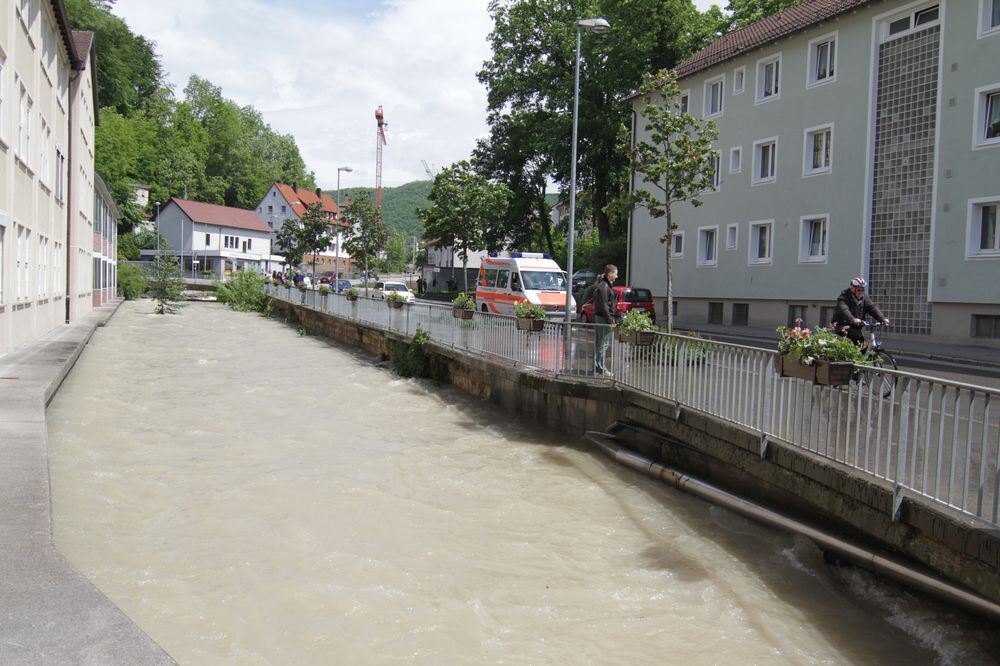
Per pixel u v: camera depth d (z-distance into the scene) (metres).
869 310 11.28
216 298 59.59
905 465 5.96
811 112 28.97
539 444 12.07
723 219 33.81
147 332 32.62
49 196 23.36
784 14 32.75
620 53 39.31
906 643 5.61
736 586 6.60
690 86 35.97
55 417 13.23
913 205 24.97
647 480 9.94
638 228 39.72
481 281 27.02
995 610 5.05
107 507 8.33
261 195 115.38
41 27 21.00
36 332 21.08
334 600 6.12
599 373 12.21
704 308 35.19
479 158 50.97
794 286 29.84
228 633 5.48
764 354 8.02
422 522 8.22
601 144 42.06
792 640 5.63
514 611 6.05
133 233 80.00
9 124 16.42
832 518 6.99
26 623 3.90
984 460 5.09
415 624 5.75
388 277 106.81
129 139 72.31
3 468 7.10
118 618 4.00
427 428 13.33
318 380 19.22
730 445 8.65
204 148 103.31
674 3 39.81
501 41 46.88
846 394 6.78
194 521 7.98
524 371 13.40
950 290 23.62
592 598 6.34
